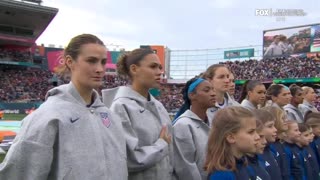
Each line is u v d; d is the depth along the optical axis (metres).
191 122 4.16
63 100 2.75
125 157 2.98
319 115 6.26
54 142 2.62
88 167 2.61
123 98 3.77
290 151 5.06
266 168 4.14
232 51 68.31
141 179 3.54
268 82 52.91
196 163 4.08
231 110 3.38
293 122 5.15
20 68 61.91
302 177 5.10
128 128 3.53
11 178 2.54
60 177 2.55
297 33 52.00
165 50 75.50
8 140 12.84
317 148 5.95
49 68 62.84
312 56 50.06
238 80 56.00
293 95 7.46
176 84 66.38
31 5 55.06
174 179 4.12
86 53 2.82
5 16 56.00
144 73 3.89
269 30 55.53
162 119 3.96
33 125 2.60
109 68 60.09
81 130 2.68
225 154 3.27
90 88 2.87
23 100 50.66
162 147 3.54
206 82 4.29
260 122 3.79
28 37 61.53
